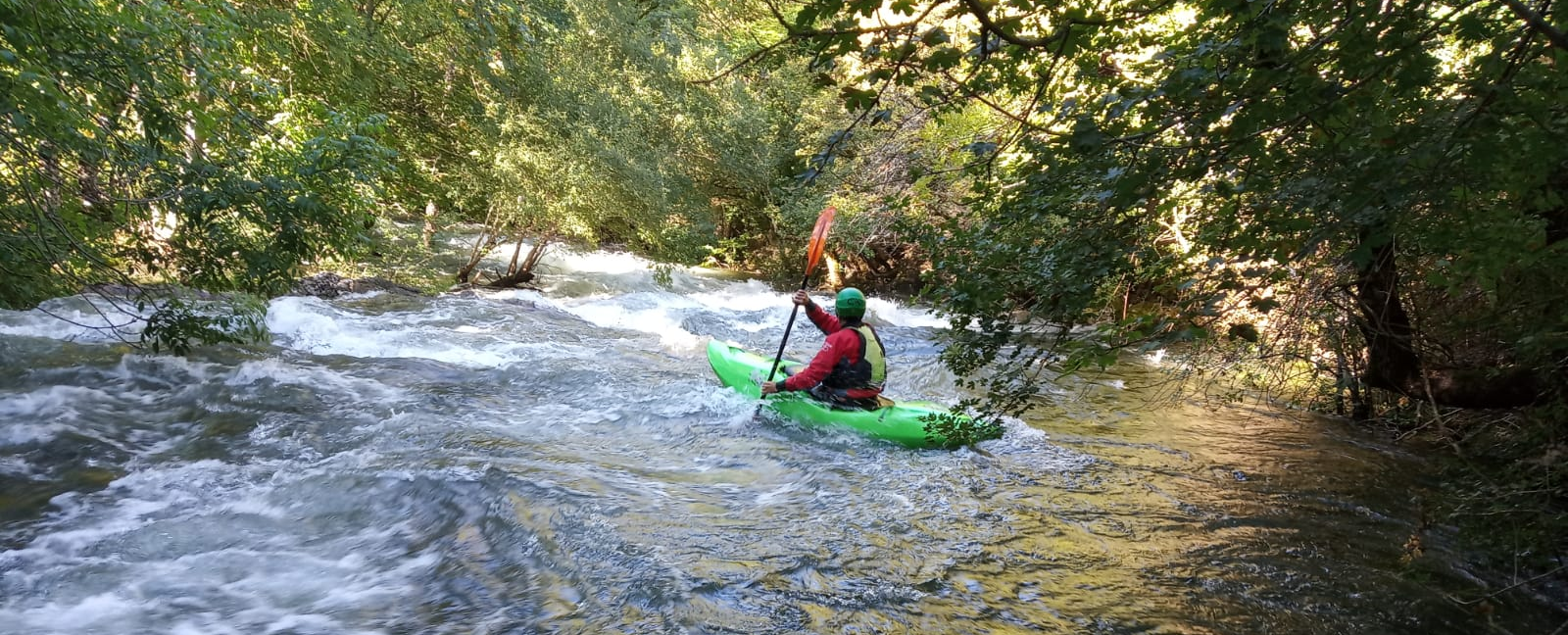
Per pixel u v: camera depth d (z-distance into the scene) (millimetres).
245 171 4746
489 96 10750
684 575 3387
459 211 11711
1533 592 3557
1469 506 4012
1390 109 2295
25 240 4504
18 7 3445
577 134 10477
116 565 3334
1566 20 1832
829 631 3049
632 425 5668
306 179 4676
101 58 3924
